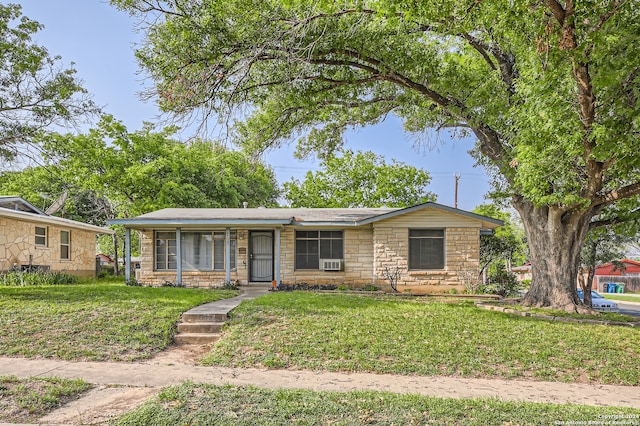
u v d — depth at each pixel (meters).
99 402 4.90
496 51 11.42
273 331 8.13
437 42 12.45
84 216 27.02
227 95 11.29
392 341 7.70
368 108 14.84
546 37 7.16
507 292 16.31
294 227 16.47
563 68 7.83
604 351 7.52
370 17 10.29
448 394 5.53
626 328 9.13
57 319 8.64
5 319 8.57
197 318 8.97
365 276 16.28
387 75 11.38
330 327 8.39
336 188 34.09
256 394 5.04
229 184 28.22
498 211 25.52
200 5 9.98
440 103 11.84
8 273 15.39
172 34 10.15
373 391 5.44
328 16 9.73
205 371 6.35
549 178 9.05
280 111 13.68
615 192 9.73
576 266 11.37
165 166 25.05
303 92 12.30
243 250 16.88
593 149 7.88
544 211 11.51
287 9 9.85
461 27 8.59
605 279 34.31
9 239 16.59
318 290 15.04
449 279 15.54
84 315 8.93
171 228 16.77
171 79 10.45
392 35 10.93
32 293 11.57
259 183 32.97
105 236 34.75
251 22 10.02
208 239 17.05
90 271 23.05
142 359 7.00
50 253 19.30
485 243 20.72
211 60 10.39
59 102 14.68
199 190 26.44
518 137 9.30
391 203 32.81
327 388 5.64
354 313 9.54
